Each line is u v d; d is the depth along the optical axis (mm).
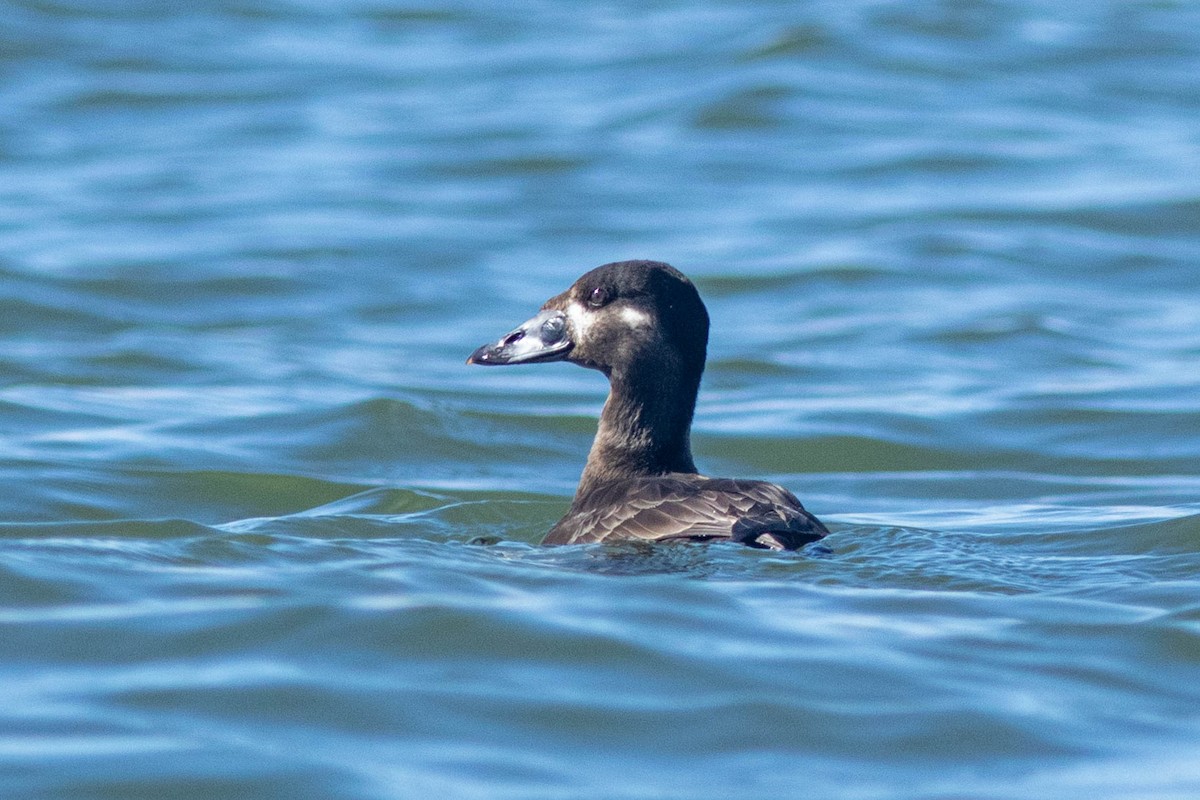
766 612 7918
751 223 25891
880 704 6785
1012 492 13703
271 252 23672
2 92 34812
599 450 11023
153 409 15789
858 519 12641
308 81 36938
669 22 41906
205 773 6004
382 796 5844
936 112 33000
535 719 6582
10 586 8133
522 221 26234
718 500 9641
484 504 12133
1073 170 28812
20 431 14578
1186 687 7055
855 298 21750
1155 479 13977
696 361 10953
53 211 26156
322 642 7324
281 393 16625
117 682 6867
